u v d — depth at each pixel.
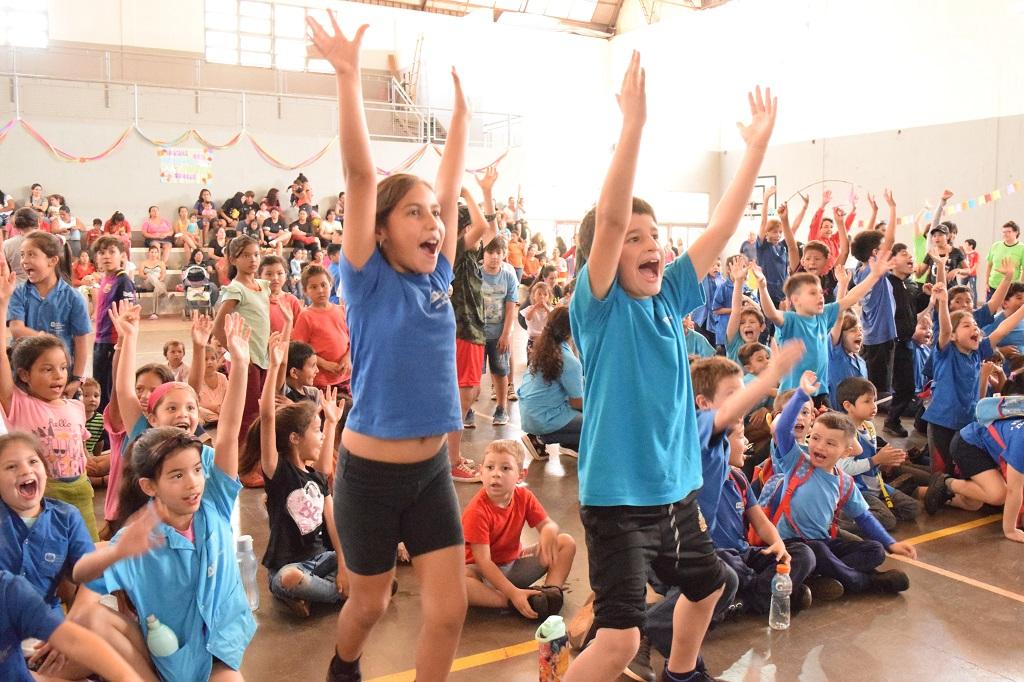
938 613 3.56
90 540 2.87
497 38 20.23
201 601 2.58
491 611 3.57
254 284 5.38
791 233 7.23
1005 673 3.05
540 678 2.83
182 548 2.59
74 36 17.05
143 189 15.84
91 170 15.45
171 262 15.34
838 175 16.81
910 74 15.43
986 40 14.27
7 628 2.14
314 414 3.71
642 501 2.29
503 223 15.52
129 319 3.41
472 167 18.17
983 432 4.76
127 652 2.47
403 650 3.19
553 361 5.62
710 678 2.76
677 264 2.49
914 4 15.27
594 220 2.52
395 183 2.22
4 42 16.53
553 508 4.93
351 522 2.26
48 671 2.58
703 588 2.49
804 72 17.34
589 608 3.24
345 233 2.16
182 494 2.54
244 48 18.50
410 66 19.50
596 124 20.36
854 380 4.82
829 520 3.85
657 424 2.31
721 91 19.30
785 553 3.47
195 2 17.94
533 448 5.95
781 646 3.24
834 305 5.29
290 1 18.80
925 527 4.70
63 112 16.27
